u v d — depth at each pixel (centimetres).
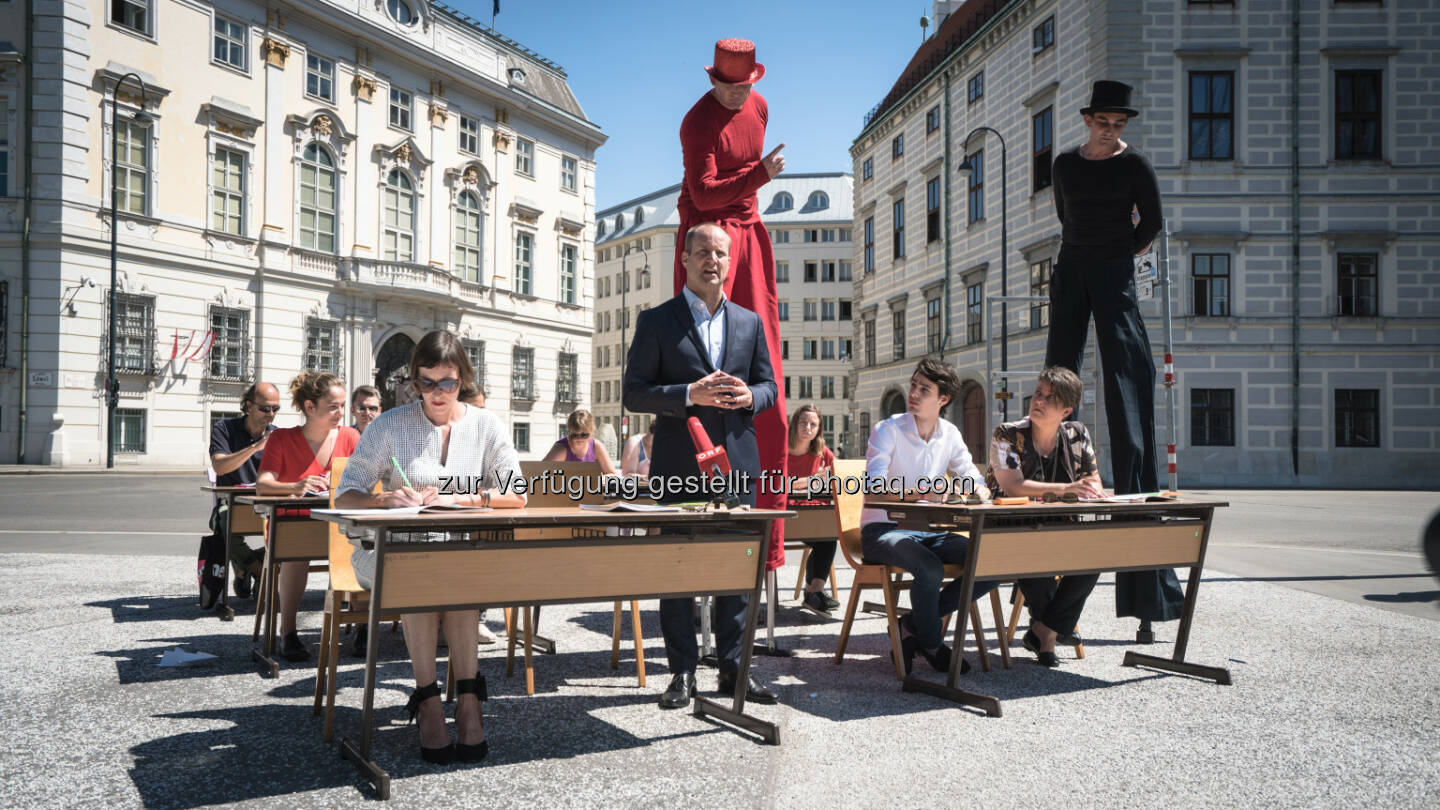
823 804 280
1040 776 308
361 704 398
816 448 740
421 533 339
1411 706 401
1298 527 1332
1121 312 581
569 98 4238
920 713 389
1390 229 2444
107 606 633
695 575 353
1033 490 485
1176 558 467
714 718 379
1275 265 2447
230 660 483
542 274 4016
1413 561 935
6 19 2473
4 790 286
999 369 2992
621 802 281
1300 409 2433
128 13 2614
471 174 3631
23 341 2466
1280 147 2448
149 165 2652
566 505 564
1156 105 2448
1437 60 2442
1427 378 2433
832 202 7775
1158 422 2427
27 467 2391
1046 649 490
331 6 3059
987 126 3092
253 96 2903
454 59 3566
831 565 679
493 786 296
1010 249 2944
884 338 3959
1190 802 284
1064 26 2645
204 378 2766
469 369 362
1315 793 292
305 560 484
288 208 2995
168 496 1756
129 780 297
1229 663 488
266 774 304
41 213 2473
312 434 548
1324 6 2448
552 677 459
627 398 418
